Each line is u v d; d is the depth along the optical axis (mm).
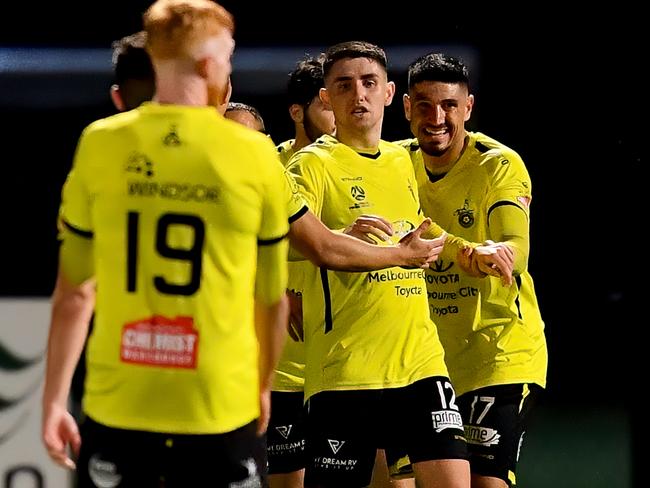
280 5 31016
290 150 21891
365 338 16906
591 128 31219
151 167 11727
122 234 11719
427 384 16844
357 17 31125
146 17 12141
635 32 30875
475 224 18969
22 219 26984
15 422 21078
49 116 28203
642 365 29016
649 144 31016
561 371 28859
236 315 11836
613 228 31062
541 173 31344
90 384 11906
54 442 11914
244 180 11797
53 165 27875
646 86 30953
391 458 18344
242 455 11875
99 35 30922
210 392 11680
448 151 19031
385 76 17594
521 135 31344
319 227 14633
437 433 16641
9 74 28641
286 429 21172
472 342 18969
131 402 11672
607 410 27891
